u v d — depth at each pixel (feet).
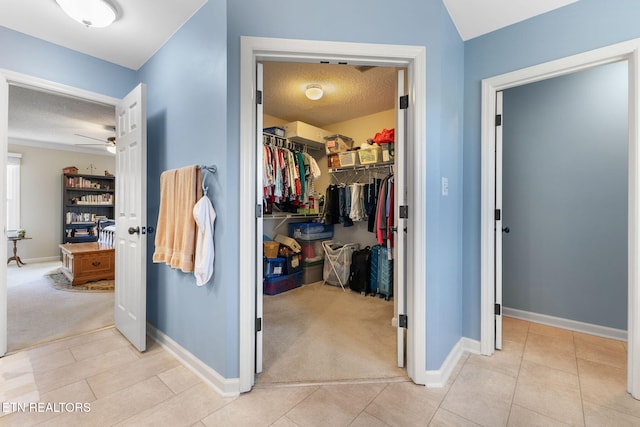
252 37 5.27
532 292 8.93
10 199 17.80
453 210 6.58
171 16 6.22
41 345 7.24
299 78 9.62
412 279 5.79
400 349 6.24
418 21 5.60
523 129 9.02
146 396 5.31
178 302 6.68
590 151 8.09
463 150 7.25
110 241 14.80
